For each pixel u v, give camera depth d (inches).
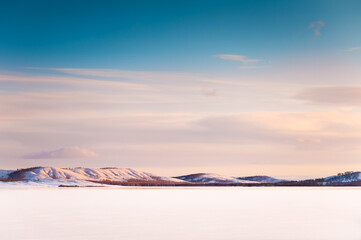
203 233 970.7
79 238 918.4
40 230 1034.1
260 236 930.1
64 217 1310.3
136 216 1332.4
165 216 1331.2
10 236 952.3
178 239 898.7
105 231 1010.7
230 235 943.7
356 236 933.8
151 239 900.0
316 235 944.9
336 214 1370.6
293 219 1234.0
